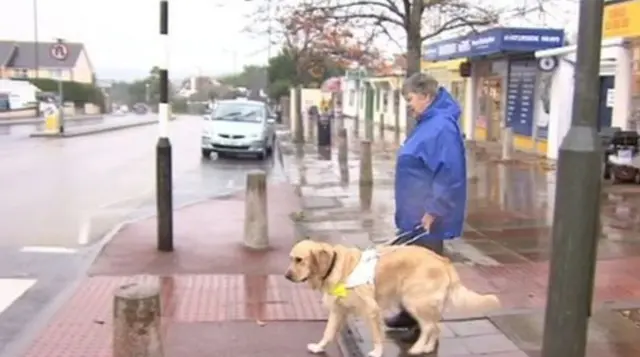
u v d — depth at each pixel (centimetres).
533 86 2195
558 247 349
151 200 1282
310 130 3238
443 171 489
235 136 2127
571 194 344
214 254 815
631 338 537
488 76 2588
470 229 1001
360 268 485
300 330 571
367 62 1886
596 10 335
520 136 2294
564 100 1944
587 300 351
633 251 846
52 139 3002
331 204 1227
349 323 571
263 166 1977
